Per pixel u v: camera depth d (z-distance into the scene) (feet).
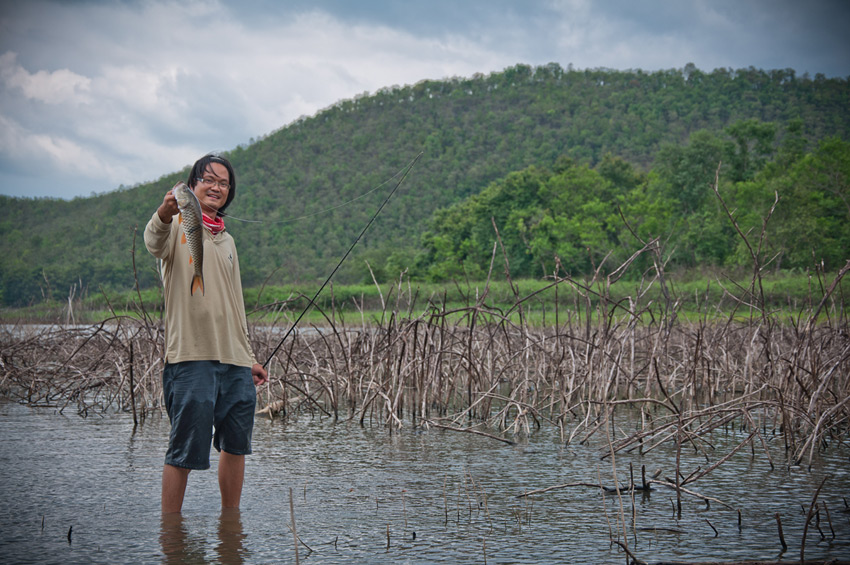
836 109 549.13
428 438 19.33
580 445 18.28
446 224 255.09
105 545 9.77
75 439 18.56
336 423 22.25
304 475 14.47
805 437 18.66
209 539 10.08
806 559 9.25
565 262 179.73
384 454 16.87
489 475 14.55
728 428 20.97
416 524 10.93
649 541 10.14
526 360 23.41
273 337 31.14
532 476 14.46
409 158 524.93
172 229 11.28
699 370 26.66
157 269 24.70
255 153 589.73
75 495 12.61
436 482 13.87
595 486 12.77
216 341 11.24
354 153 563.89
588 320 21.31
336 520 11.14
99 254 421.18
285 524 10.89
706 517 11.46
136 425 20.97
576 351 25.44
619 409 24.77
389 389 24.03
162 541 9.98
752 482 13.99
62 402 26.40
